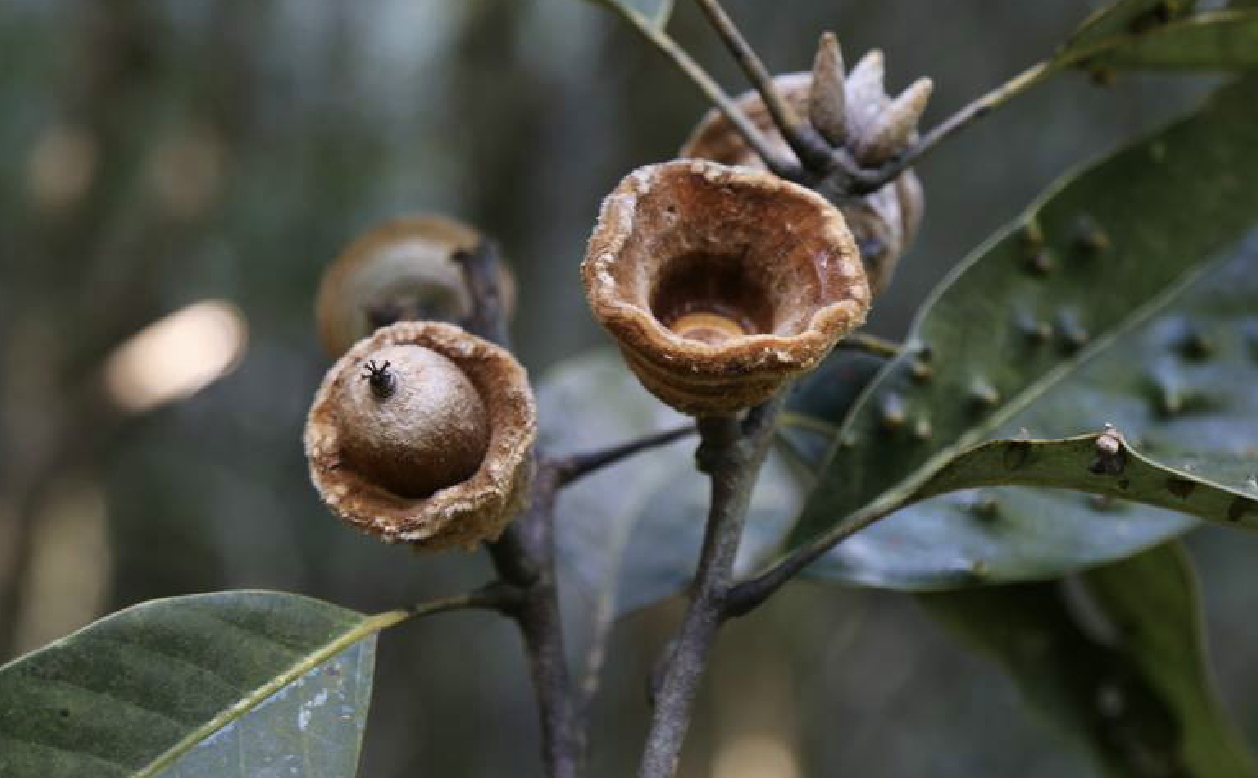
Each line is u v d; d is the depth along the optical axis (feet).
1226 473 0.92
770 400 0.83
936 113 2.08
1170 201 1.00
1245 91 1.00
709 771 2.29
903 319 2.13
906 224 0.92
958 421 0.96
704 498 1.15
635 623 2.38
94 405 2.26
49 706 0.79
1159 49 0.98
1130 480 0.81
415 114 2.46
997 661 1.09
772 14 2.13
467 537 0.80
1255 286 0.99
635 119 2.33
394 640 2.72
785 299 0.77
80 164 2.34
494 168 2.43
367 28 2.46
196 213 2.37
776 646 2.39
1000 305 0.98
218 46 2.38
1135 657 1.08
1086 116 2.05
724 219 0.78
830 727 2.57
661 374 0.74
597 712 2.51
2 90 2.32
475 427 0.79
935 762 2.51
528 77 2.43
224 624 0.82
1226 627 2.28
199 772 0.80
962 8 2.06
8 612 2.23
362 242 0.93
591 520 1.14
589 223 2.41
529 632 0.86
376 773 2.71
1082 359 0.98
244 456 2.62
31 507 2.24
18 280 2.31
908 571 0.93
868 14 2.08
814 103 0.85
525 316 2.41
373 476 0.79
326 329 0.92
